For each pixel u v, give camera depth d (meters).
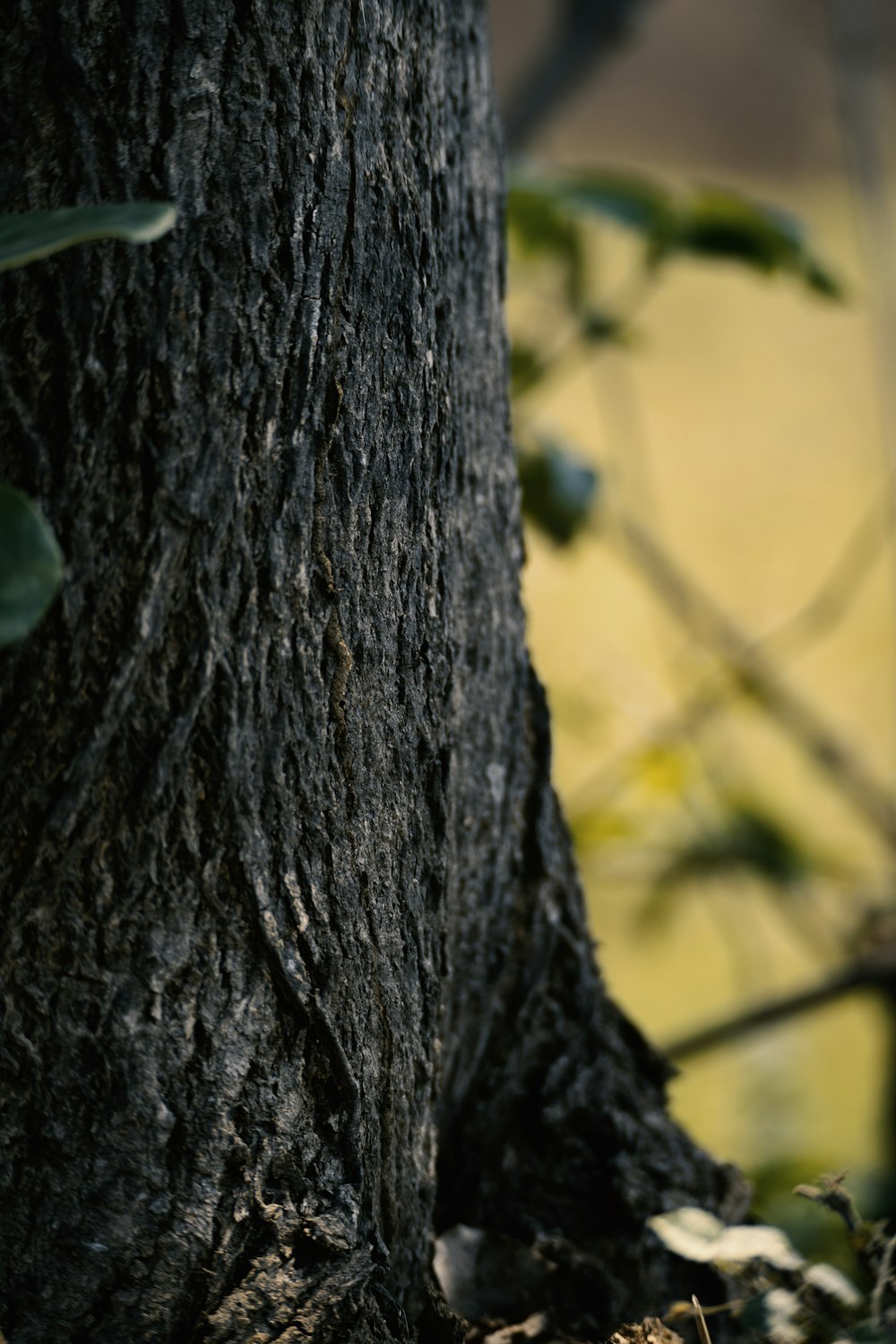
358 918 2.22
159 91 2.12
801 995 3.38
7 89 2.12
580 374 11.38
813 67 17.20
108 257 2.12
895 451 4.19
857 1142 4.32
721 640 4.35
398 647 2.23
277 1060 2.19
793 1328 2.22
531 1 14.72
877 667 7.69
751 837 3.88
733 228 3.17
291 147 2.14
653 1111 2.46
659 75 16.98
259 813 2.17
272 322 2.14
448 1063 2.39
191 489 2.13
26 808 2.13
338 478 2.17
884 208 4.07
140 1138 2.17
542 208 3.23
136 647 2.13
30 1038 2.15
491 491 2.35
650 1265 2.38
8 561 1.98
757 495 9.83
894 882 4.00
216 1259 2.19
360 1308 2.20
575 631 6.52
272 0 2.14
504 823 2.39
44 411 2.12
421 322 2.22
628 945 5.66
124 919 2.15
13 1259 2.17
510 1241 2.37
